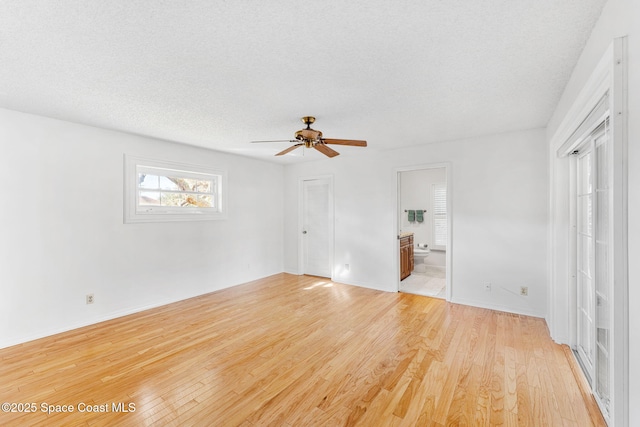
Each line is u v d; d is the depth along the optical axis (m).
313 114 2.86
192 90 2.30
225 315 3.47
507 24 1.50
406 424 1.70
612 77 1.20
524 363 2.34
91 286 3.23
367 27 1.53
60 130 3.01
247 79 2.12
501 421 1.71
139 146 3.62
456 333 2.93
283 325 3.16
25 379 2.15
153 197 3.89
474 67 1.95
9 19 1.43
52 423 1.71
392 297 4.16
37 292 2.87
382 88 2.27
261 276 5.34
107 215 3.36
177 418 1.75
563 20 1.47
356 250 4.82
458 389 2.02
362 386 2.06
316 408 1.84
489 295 3.66
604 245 1.82
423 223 6.44
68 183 3.07
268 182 5.49
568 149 2.38
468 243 3.79
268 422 1.72
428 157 4.08
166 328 3.09
